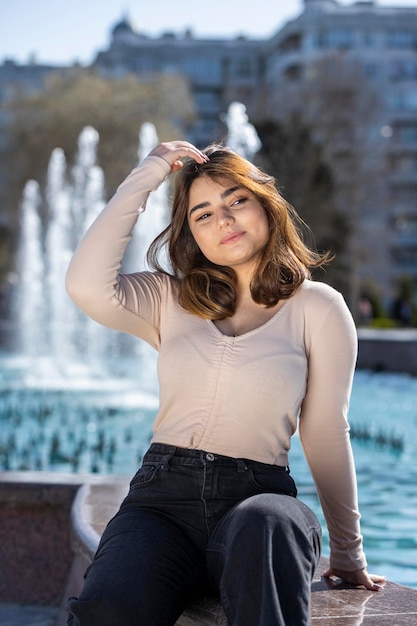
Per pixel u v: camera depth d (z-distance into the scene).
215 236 3.05
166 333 3.11
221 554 2.61
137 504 2.88
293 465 8.41
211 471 2.83
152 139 32.12
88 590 2.57
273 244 3.07
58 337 30.69
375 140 44.12
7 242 47.03
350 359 3.01
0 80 74.25
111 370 21.95
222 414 2.88
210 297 3.05
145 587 2.58
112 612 2.53
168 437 2.93
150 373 20.94
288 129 34.56
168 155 3.16
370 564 5.08
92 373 20.75
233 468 2.84
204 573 2.78
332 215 34.56
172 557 2.68
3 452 8.81
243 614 2.42
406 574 4.84
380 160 44.44
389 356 21.64
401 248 72.06
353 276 39.91
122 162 42.94
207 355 2.94
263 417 2.88
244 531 2.50
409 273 72.44
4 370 21.81
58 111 43.56
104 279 3.05
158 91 44.84
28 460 8.45
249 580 2.45
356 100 42.00
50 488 4.66
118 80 46.09
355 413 13.56
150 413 12.69
